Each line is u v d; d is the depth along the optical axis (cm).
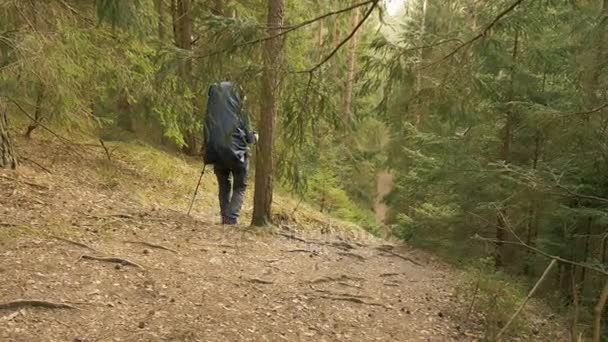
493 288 547
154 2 1037
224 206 822
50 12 690
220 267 568
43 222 570
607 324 634
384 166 1298
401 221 1024
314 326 457
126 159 1098
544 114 618
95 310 404
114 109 1327
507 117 833
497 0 474
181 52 390
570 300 719
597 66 587
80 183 809
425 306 561
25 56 638
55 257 484
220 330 411
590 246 743
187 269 537
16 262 455
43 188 702
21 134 961
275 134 752
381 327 484
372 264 726
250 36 369
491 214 844
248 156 805
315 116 416
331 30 618
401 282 648
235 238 700
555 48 728
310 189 1373
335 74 436
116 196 809
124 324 392
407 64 404
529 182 680
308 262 663
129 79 919
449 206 916
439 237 903
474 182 842
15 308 379
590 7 592
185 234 668
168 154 1303
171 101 506
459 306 575
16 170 741
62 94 716
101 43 863
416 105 427
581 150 658
